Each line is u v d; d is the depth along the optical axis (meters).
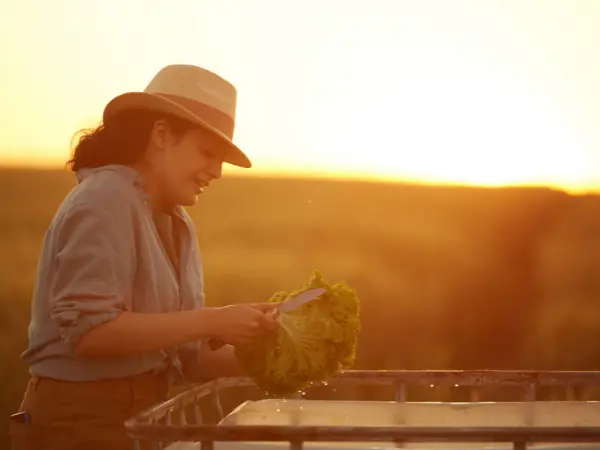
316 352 3.33
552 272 14.64
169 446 3.26
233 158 3.85
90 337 3.27
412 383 3.71
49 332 3.49
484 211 23.23
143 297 3.50
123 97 3.63
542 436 2.39
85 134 3.82
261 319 3.30
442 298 13.70
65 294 3.29
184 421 3.23
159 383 3.65
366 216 28.86
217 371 3.88
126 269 3.40
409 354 10.68
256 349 3.34
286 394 3.38
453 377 3.69
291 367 3.32
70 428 3.46
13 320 11.43
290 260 18.89
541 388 5.94
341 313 3.39
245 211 37.78
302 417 3.50
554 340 11.20
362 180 52.53
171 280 3.61
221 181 52.44
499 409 3.54
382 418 3.47
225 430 2.46
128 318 3.28
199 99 3.73
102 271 3.32
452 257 16.81
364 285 15.38
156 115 3.67
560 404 3.59
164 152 3.68
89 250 3.33
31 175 69.25
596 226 17.75
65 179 66.25
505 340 11.26
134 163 3.69
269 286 15.83
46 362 3.51
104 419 3.46
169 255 3.85
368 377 3.71
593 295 13.66
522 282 14.05
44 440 3.47
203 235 25.94
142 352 3.30
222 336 3.29
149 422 2.86
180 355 3.90
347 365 3.42
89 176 3.58
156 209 3.81
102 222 3.38
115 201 3.43
